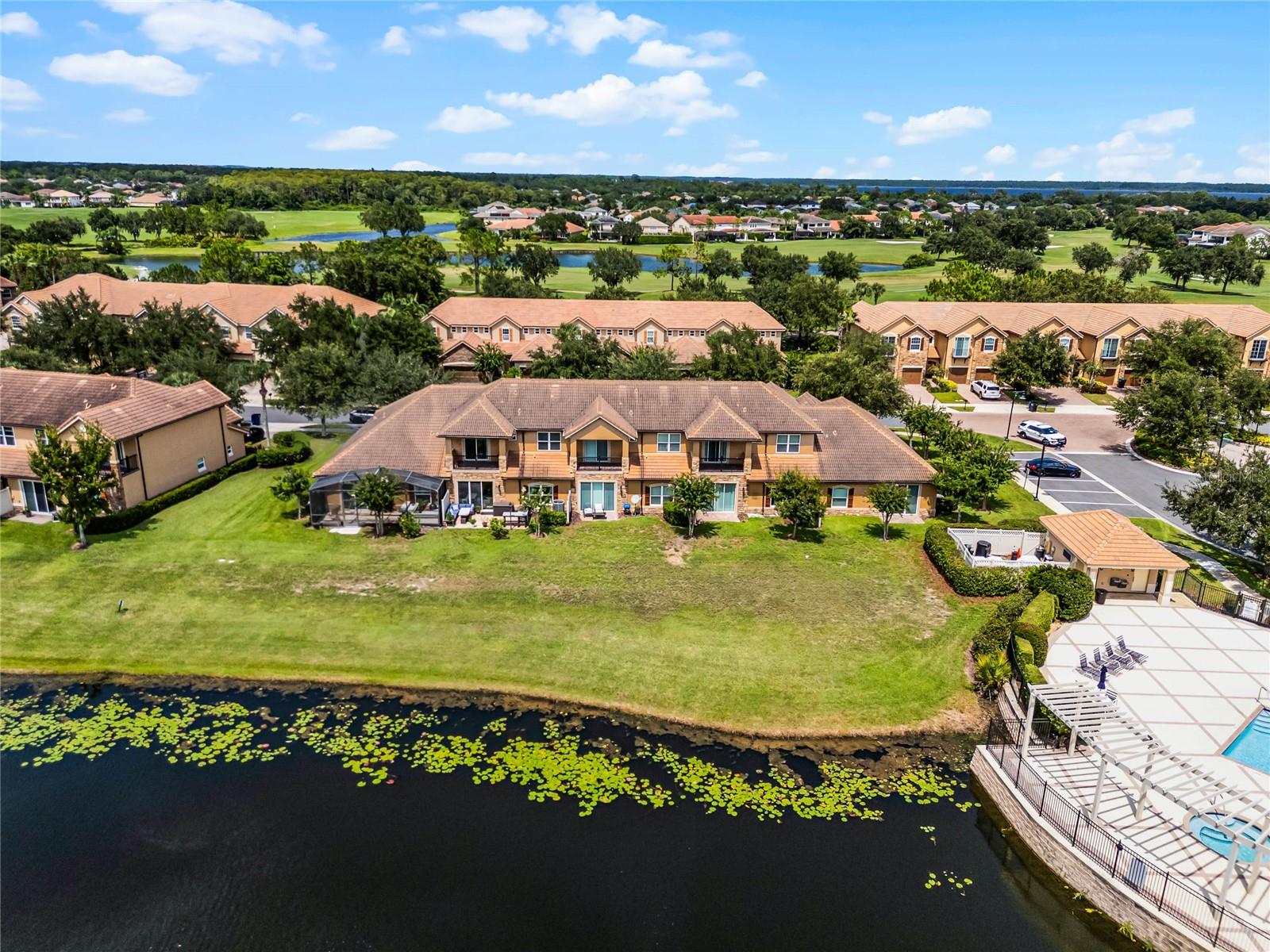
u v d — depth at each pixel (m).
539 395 55.91
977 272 122.81
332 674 37.38
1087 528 44.97
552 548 49.69
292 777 31.02
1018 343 86.19
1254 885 25.08
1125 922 24.92
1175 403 65.94
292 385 69.88
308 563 47.25
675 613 42.38
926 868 27.31
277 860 26.94
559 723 34.34
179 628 40.69
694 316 100.38
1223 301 137.38
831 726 34.41
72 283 103.44
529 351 88.62
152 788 30.33
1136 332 91.00
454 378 84.62
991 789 30.67
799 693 36.38
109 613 41.75
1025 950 24.27
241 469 63.12
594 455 54.78
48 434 46.38
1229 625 41.09
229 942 23.91
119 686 36.50
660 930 24.52
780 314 112.62
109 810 29.19
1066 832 27.30
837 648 39.56
